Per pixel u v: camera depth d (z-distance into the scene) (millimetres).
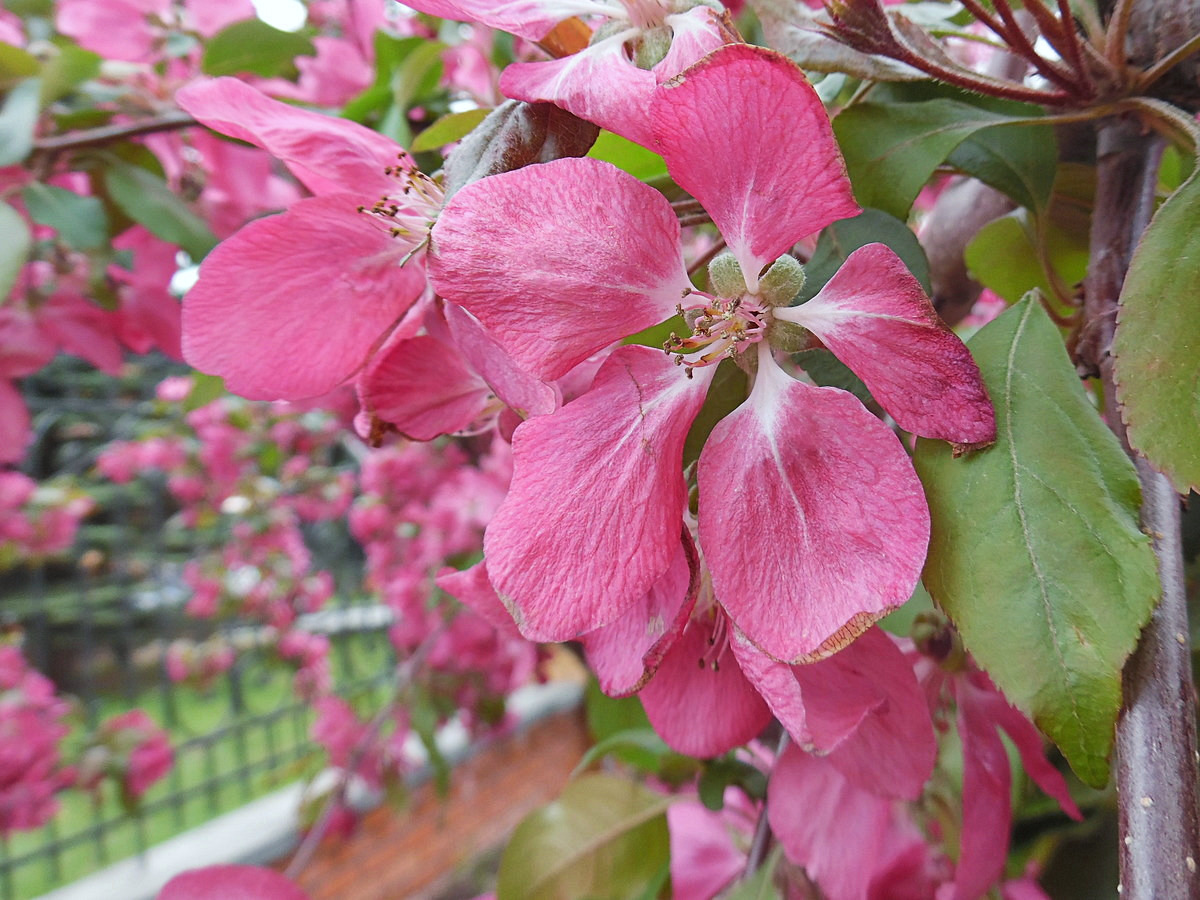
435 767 348
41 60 176
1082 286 87
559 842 143
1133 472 56
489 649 362
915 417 58
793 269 65
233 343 77
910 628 93
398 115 149
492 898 156
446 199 65
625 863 142
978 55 130
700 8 66
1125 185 78
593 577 60
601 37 68
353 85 193
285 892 113
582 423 63
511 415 82
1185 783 50
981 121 79
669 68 63
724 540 61
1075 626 53
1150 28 74
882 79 73
